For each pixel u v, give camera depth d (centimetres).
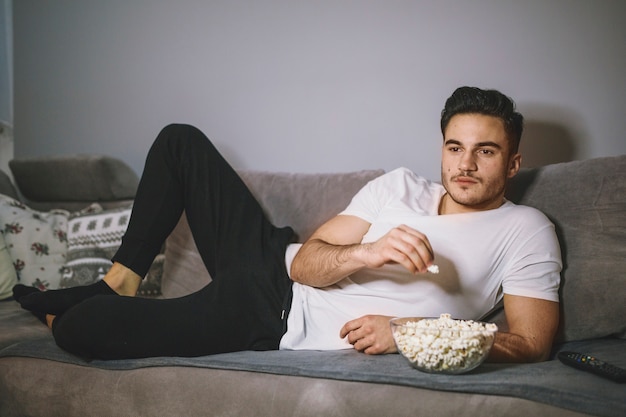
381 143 241
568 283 165
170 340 154
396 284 165
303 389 130
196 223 193
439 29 232
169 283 216
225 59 266
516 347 143
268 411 131
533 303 155
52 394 150
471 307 163
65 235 248
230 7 265
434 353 126
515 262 162
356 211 181
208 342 160
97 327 149
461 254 163
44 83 304
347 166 246
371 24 242
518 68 223
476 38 228
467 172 164
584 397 112
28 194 283
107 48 290
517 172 189
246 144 263
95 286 180
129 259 184
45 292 176
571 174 177
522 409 115
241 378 136
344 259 159
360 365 136
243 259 180
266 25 259
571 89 217
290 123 255
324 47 249
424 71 234
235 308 168
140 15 282
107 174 260
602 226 167
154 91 280
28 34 307
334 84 247
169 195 190
